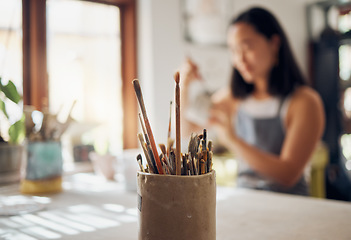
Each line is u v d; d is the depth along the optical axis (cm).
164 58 239
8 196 127
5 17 182
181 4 250
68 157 202
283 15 350
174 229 60
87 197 123
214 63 275
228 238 77
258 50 173
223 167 252
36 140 131
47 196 126
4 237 81
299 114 165
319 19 389
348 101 363
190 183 60
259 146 184
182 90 247
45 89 195
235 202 112
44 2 193
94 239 78
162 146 65
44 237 80
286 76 172
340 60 367
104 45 228
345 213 96
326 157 286
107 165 158
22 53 189
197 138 67
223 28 280
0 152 136
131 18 235
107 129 229
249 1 306
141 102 63
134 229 85
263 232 81
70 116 136
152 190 61
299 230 82
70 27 209
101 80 226
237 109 198
